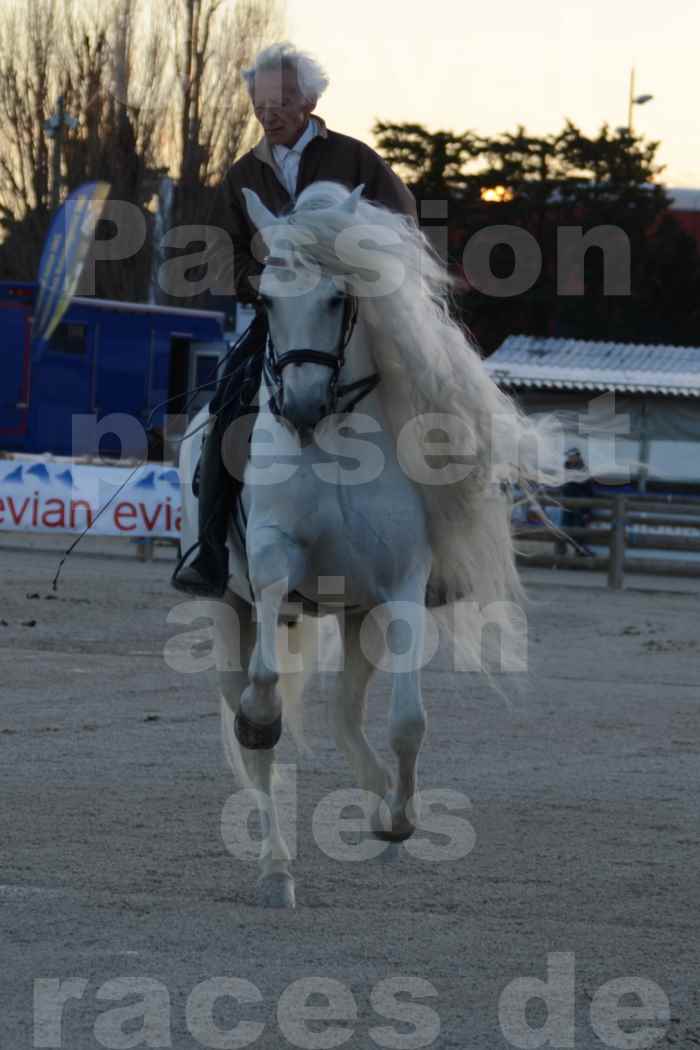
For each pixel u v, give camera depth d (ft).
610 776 45.37
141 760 45.68
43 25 205.16
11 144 206.59
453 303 35.17
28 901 29.45
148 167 198.70
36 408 149.59
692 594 119.03
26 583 99.66
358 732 34.88
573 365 158.71
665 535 130.93
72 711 54.65
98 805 39.04
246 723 31.04
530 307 180.34
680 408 152.97
